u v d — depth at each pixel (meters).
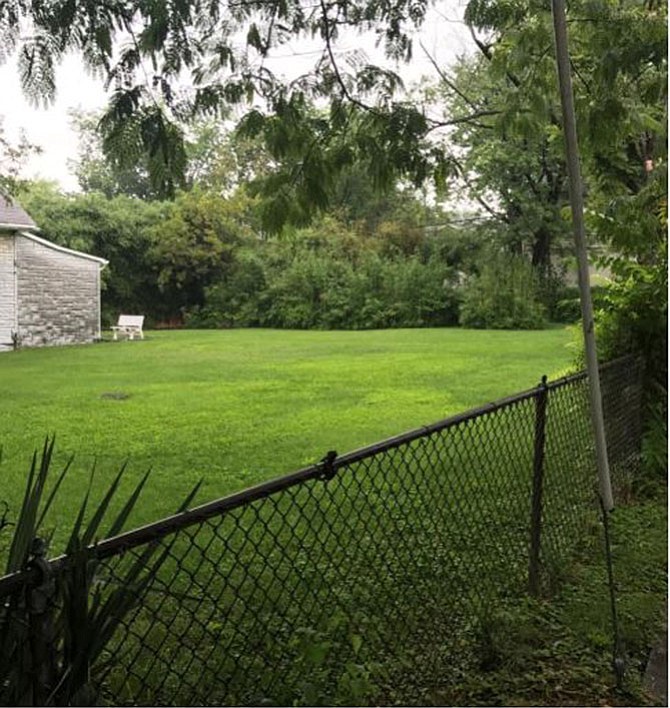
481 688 2.34
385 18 3.33
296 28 3.21
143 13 2.59
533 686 2.37
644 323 4.97
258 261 27.69
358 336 20.78
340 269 26.59
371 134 3.78
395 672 2.35
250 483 5.18
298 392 9.76
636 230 4.95
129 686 2.04
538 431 3.09
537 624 2.77
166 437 6.79
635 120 3.93
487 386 10.09
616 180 6.25
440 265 25.86
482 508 3.57
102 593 1.48
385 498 3.39
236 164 25.56
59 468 5.61
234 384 10.66
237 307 27.78
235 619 2.72
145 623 2.69
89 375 12.01
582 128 3.94
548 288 24.39
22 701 1.21
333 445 6.42
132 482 5.19
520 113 4.32
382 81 3.57
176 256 27.45
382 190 4.04
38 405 8.79
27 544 1.36
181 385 10.60
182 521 1.55
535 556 3.05
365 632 2.50
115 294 27.52
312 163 3.71
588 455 3.91
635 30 3.67
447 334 20.81
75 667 1.28
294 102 3.42
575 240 2.87
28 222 18.17
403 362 13.40
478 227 26.17
